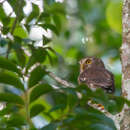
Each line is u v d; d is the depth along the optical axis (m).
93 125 6.57
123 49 7.86
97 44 17.02
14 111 7.78
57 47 15.40
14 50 9.67
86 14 17.83
